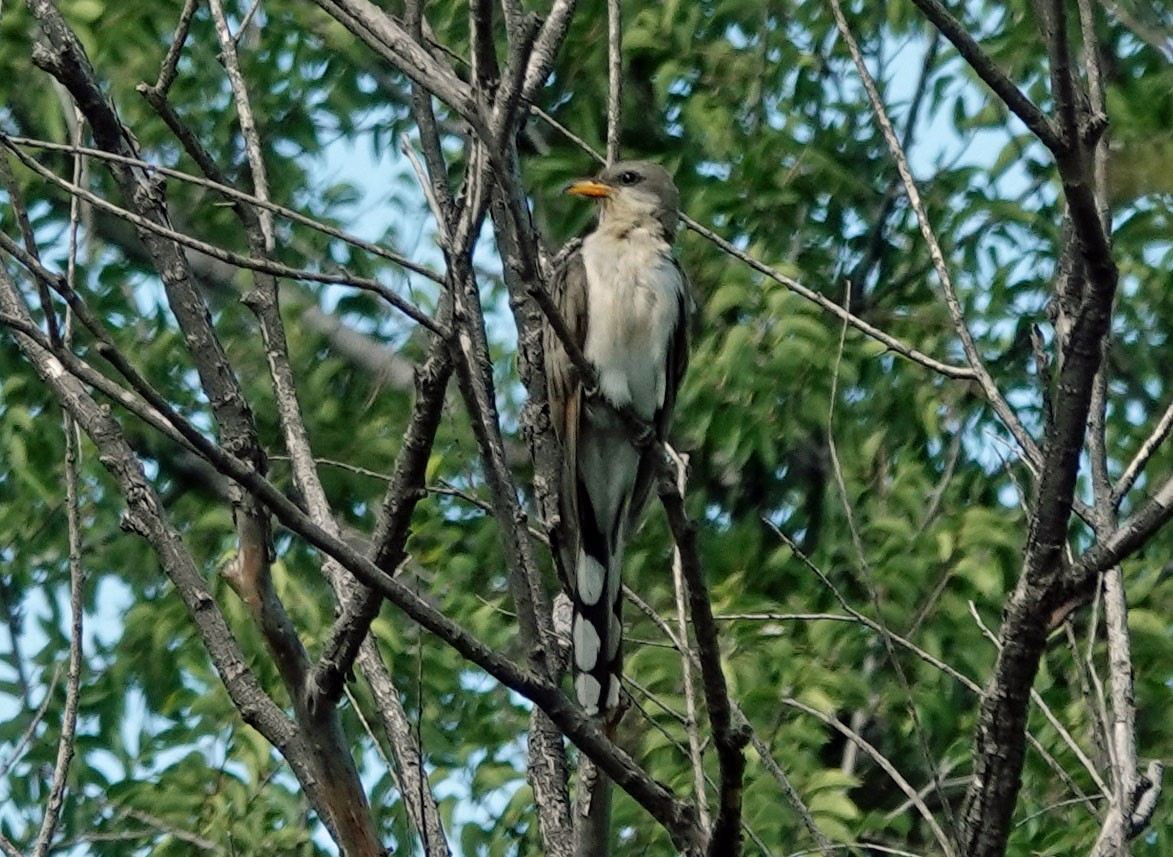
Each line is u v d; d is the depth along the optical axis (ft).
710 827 19.97
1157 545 44.62
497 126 18.38
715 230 48.42
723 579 46.03
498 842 39.60
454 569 45.21
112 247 57.47
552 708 18.93
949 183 49.55
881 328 47.93
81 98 22.40
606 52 51.01
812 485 48.29
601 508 29.35
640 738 38.47
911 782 41.70
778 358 44.50
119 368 17.11
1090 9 22.79
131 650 48.93
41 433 51.01
